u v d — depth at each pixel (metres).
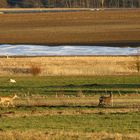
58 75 150.38
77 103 104.19
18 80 142.50
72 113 91.88
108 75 149.50
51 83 137.25
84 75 149.88
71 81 140.25
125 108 97.75
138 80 141.62
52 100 107.31
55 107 99.31
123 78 144.38
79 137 69.56
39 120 84.56
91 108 97.69
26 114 91.69
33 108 98.44
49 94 116.12
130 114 90.19
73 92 119.56
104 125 79.50
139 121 83.06
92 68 155.38
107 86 130.88
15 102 105.75
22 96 112.62
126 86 131.25
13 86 131.88
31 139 68.81
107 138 68.88
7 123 81.94
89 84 133.75
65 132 73.00
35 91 121.94
